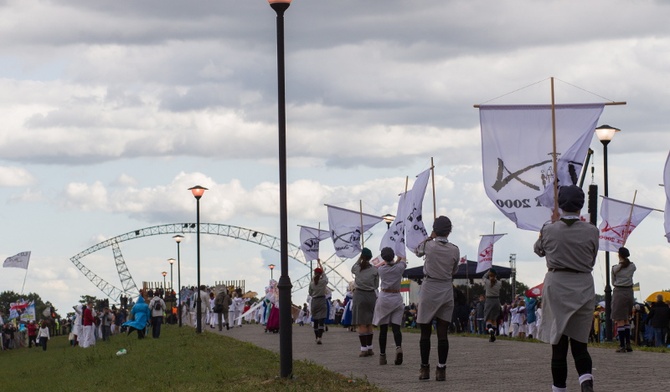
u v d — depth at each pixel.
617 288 21.62
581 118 19.50
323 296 27.12
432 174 27.45
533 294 39.44
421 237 30.14
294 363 18.92
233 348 26.70
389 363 19.08
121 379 20.91
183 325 58.19
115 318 65.44
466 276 47.12
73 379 24.09
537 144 19.67
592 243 10.98
